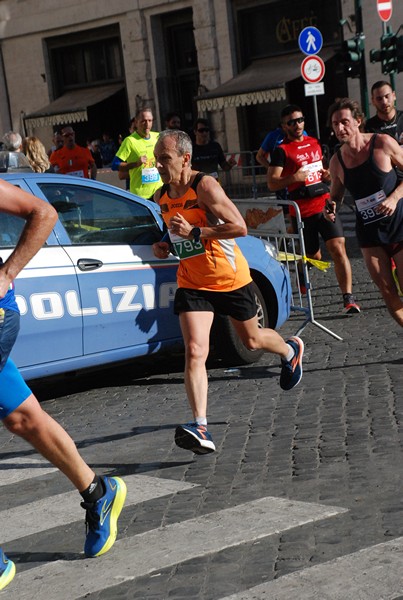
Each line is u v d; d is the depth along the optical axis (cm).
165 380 943
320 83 2069
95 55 3450
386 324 1077
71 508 596
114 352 880
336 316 1152
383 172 841
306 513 534
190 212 682
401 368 865
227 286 692
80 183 888
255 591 443
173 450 700
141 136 1384
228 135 3148
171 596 452
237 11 3048
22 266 462
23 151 1427
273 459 648
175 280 925
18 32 3606
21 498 633
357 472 600
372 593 429
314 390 823
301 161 1154
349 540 493
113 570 489
